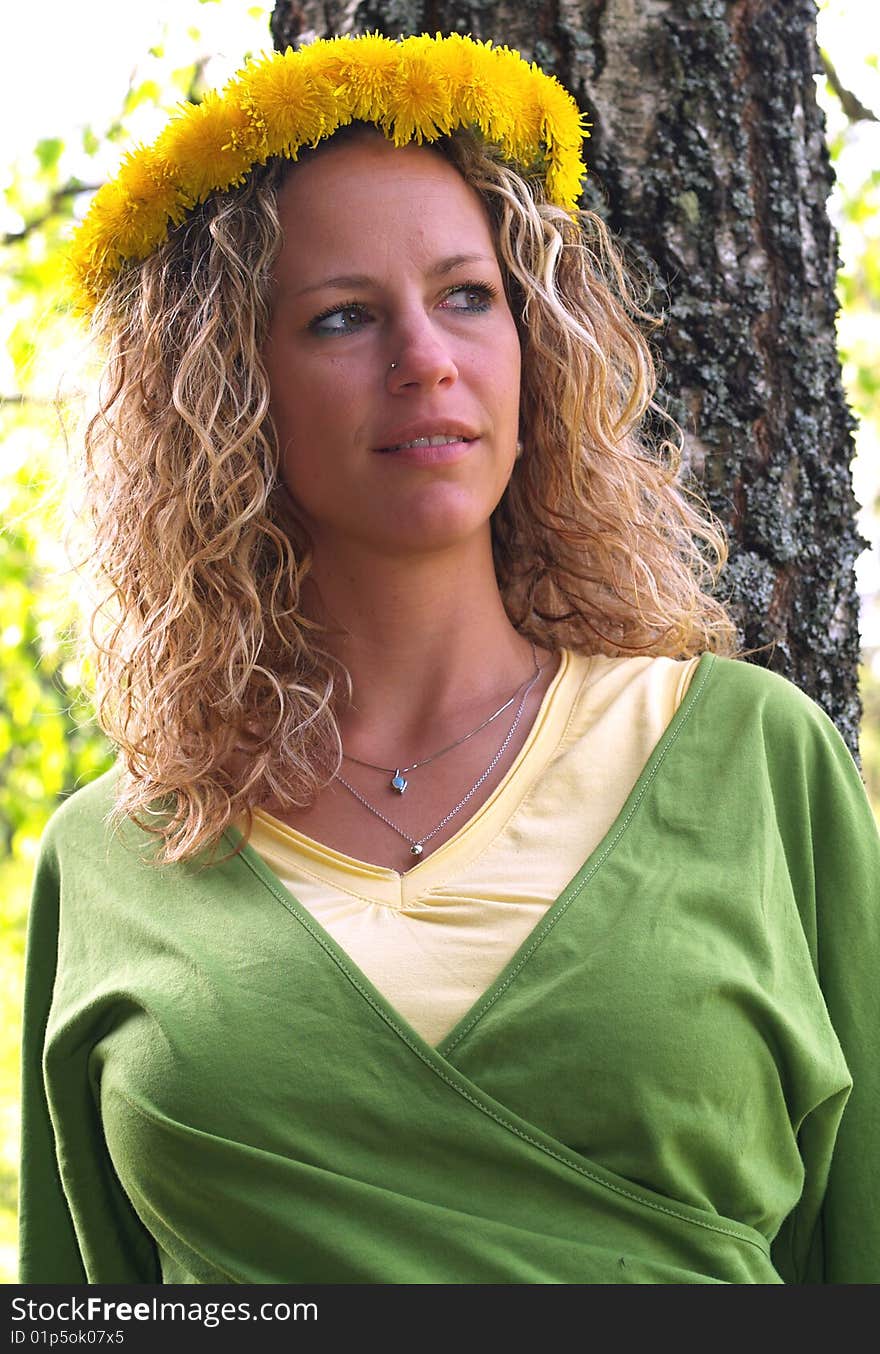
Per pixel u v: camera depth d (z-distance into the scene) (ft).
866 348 15.44
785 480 5.77
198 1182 4.23
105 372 5.20
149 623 5.07
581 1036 4.07
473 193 4.82
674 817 4.42
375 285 4.55
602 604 5.40
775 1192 4.32
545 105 4.90
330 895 4.46
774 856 4.44
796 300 5.82
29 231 12.86
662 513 5.46
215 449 4.90
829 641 5.86
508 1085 4.09
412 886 4.41
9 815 14.26
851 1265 4.51
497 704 4.84
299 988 4.24
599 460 5.26
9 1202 19.43
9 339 12.04
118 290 5.17
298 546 5.04
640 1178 4.09
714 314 5.67
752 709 4.63
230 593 4.98
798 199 5.85
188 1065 4.25
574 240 5.20
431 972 4.23
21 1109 5.32
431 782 4.70
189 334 4.90
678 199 5.66
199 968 4.38
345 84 4.57
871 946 4.61
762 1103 4.26
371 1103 4.12
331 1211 4.10
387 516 4.55
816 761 4.69
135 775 4.91
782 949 4.38
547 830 4.44
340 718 4.89
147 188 4.91
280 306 4.70
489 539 5.03
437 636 4.85
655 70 5.69
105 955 4.74
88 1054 4.76
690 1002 4.10
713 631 5.47
